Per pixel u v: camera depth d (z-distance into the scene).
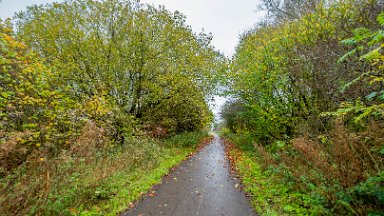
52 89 8.91
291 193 5.61
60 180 5.60
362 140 4.50
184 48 14.30
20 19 12.48
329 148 5.56
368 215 3.49
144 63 13.55
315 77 7.41
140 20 13.01
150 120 15.88
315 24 7.61
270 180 6.84
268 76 9.45
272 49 9.52
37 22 11.90
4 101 6.27
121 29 13.08
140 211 5.25
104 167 7.31
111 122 10.50
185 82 14.44
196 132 24.59
